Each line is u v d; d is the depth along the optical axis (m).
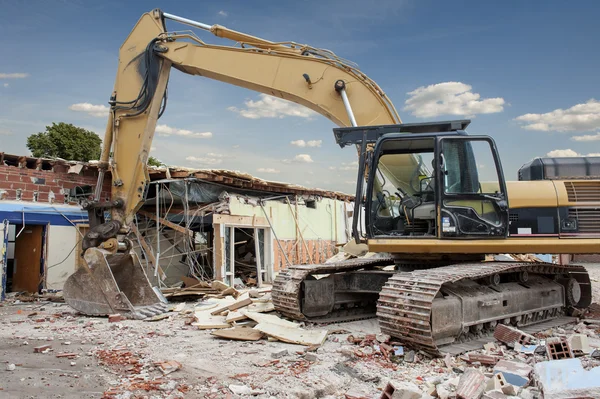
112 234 10.11
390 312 6.62
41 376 5.57
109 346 7.14
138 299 10.62
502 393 4.61
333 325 8.76
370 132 8.12
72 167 15.06
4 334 8.10
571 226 7.68
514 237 7.67
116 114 10.34
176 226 14.88
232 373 5.66
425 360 6.35
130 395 4.89
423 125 7.91
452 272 6.98
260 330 7.66
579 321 9.05
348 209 24.23
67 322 9.32
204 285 13.12
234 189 16.80
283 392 4.95
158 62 10.18
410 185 8.20
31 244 14.39
